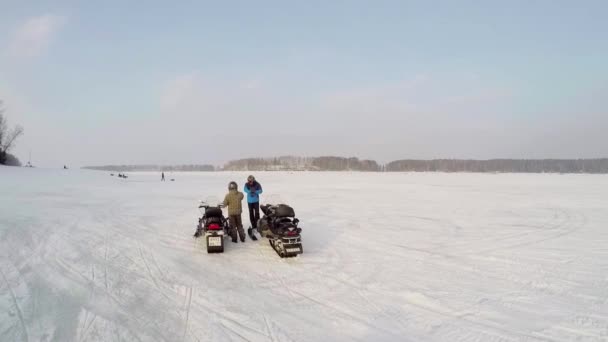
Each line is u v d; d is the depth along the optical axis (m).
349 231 9.91
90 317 4.23
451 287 5.50
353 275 6.05
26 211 12.15
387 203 16.89
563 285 5.61
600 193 22.97
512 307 4.75
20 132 57.19
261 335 3.90
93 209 13.24
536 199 19.06
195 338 3.80
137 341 3.70
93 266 6.20
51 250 7.13
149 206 14.55
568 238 9.13
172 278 5.72
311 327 4.13
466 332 4.05
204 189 25.12
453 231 9.98
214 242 7.22
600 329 4.13
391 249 7.89
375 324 4.23
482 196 20.86
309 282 5.68
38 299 4.71
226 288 5.34
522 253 7.61
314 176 57.53
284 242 7.01
